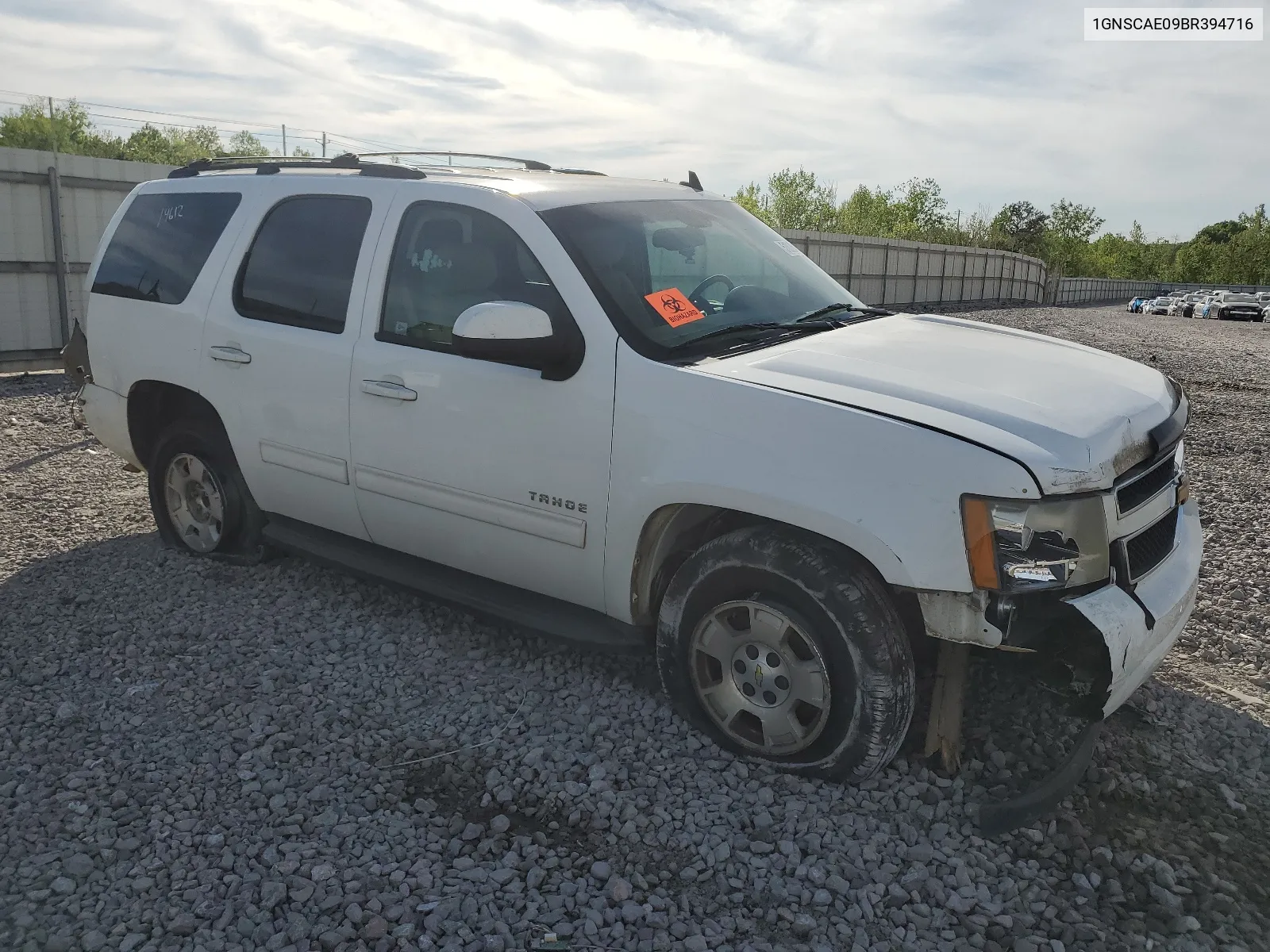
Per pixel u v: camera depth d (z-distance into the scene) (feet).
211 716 11.41
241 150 199.72
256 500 15.02
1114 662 8.68
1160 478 10.21
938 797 9.81
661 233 12.32
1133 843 9.27
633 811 9.55
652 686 12.14
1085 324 102.12
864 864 8.89
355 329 12.89
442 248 12.24
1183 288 316.81
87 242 39.65
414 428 12.24
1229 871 8.92
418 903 8.29
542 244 11.28
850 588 9.33
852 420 9.14
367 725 11.26
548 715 11.46
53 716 11.39
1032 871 8.86
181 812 9.53
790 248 14.43
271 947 7.75
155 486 16.52
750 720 10.46
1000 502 8.55
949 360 10.58
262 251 14.32
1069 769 9.73
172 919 8.07
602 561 10.91
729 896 8.48
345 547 14.02
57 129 178.60
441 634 13.65
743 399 9.68
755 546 9.82
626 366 10.43
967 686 11.57
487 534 11.92
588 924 8.02
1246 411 36.55
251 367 14.08
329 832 9.23
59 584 15.37
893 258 124.36
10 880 8.53
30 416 28.73
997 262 163.73
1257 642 14.11
